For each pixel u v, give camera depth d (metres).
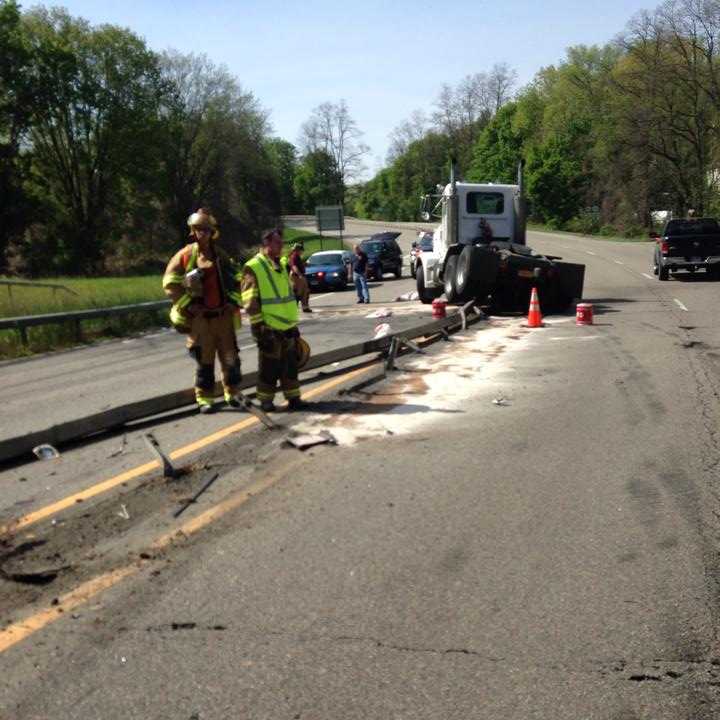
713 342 13.66
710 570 4.77
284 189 153.75
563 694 3.56
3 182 59.31
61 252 63.94
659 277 27.22
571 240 63.53
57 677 3.78
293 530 5.49
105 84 64.38
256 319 8.82
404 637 4.07
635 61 67.50
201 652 3.96
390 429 8.11
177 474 6.71
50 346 18.69
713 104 60.34
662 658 3.83
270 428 8.16
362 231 107.62
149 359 15.36
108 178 65.62
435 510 5.84
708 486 6.27
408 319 19.61
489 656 3.88
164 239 74.50
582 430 8.02
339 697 3.57
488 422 8.38
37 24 62.69
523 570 4.82
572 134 85.56
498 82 119.75
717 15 58.97
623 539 5.26
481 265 18.14
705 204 63.25
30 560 5.09
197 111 74.69
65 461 7.38
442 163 132.00
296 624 4.21
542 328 16.09
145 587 4.67
